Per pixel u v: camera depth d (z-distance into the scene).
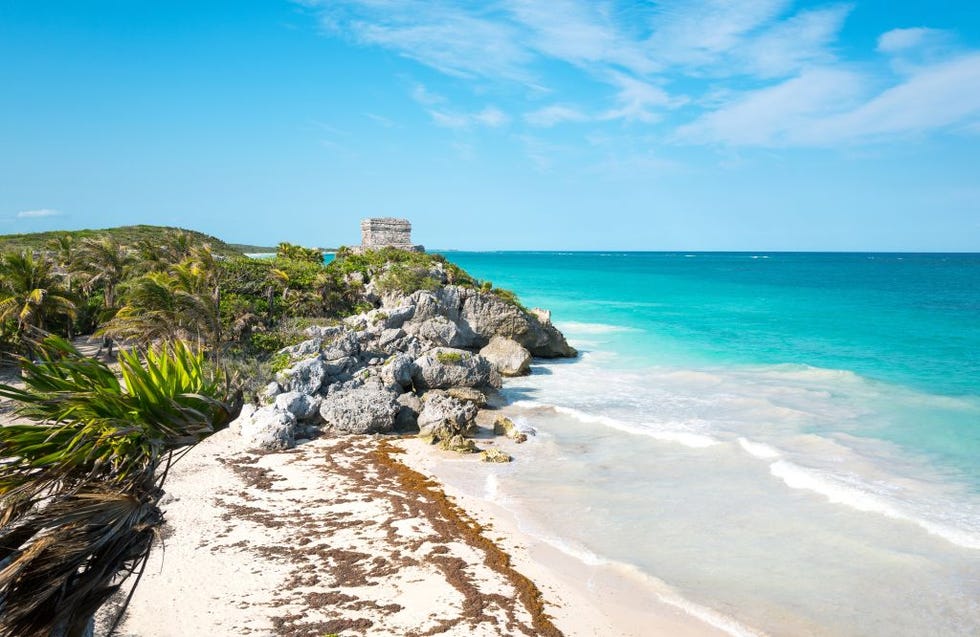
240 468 24.11
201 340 34.66
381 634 13.66
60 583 6.07
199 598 14.80
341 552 17.42
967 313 72.31
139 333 31.98
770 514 20.03
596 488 22.41
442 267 60.66
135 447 6.55
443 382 35.25
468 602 15.09
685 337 57.06
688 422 30.09
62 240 54.47
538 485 22.77
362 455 26.03
